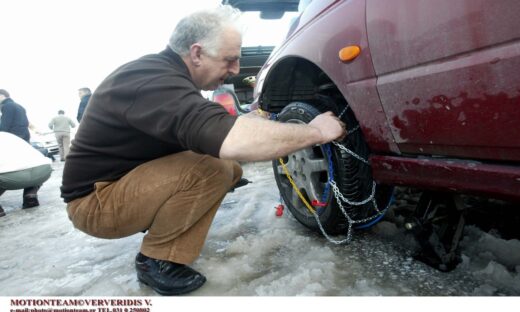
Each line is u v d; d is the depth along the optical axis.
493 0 0.84
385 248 1.58
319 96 1.70
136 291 1.52
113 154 1.38
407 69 1.08
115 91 1.23
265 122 1.14
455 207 1.32
